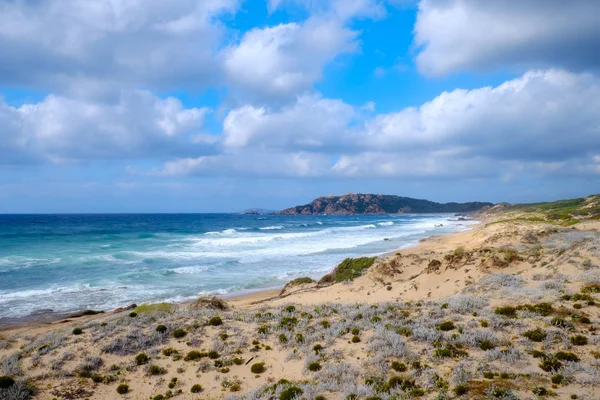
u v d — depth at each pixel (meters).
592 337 10.72
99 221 150.00
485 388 8.70
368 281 26.34
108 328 14.25
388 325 13.31
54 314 23.19
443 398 8.54
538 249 25.41
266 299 25.42
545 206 122.31
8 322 21.55
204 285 31.19
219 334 13.77
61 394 10.13
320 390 9.58
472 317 13.51
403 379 9.67
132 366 11.62
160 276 34.47
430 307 15.67
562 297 14.27
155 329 13.93
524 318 12.78
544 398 8.15
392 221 144.12
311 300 23.12
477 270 22.48
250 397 9.62
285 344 12.70
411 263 28.11
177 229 100.50
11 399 9.62
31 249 51.44
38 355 12.02
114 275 34.62
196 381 10.89
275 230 94.25
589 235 29.80
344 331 13.24
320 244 58.97
